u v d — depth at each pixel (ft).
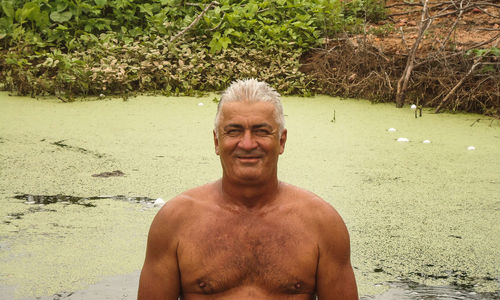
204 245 7.02
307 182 16.52
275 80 29.17
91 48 29.58
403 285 11.28
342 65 28.84
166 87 28.48
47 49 30.25
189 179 16.53
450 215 14.52
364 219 14.16
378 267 11.95
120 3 31.07
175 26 30.99
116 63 28.04
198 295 7.13
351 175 17.22
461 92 25.75
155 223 7.18
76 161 17.88
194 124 22.48
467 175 17.48
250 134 6.79
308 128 22.43
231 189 7.04
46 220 13.65
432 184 16.65
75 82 27.22
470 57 26.68
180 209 7.13
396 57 28.19
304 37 31.12
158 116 23.59
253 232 7.02
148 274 7.24
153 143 19.88
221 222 7.05
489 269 11.96
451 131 22.53
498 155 19.56
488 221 14.20
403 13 33.01
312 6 31.96
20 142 19.57
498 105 25.29
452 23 30.53
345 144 20.43
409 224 13.94
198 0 32.55
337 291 7.19
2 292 10.62
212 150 19.30
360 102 27.50
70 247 12.40
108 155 18.52
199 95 27.61
